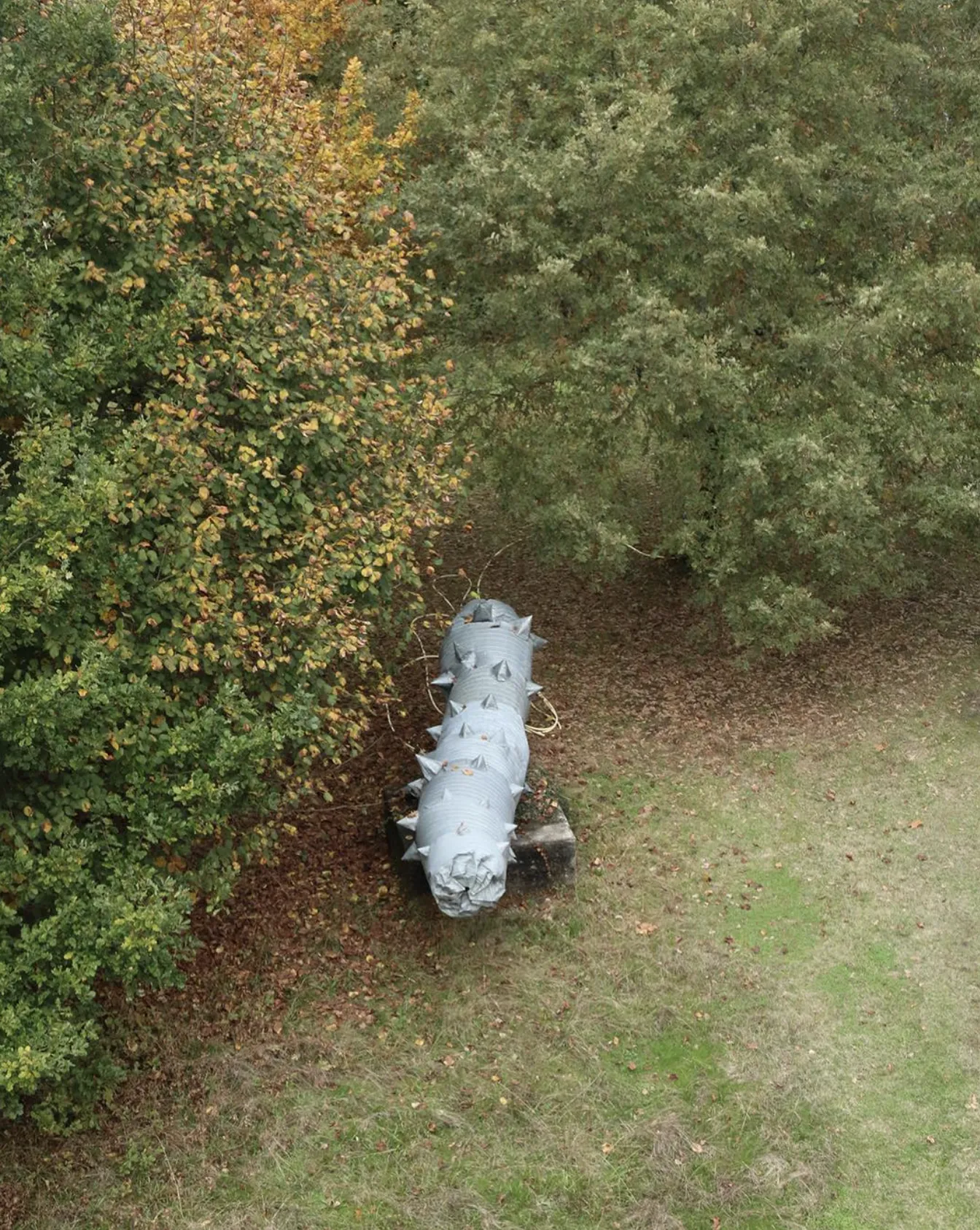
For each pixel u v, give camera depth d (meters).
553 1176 10.23
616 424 16.97
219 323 11.45
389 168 18.78
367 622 12.67
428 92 19.48
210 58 12.09
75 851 9.44
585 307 16.53
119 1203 9.97
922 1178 10.30
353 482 12.23
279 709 10.33
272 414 11.81
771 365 16.78
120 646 10.02
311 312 11.87
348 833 14.54
